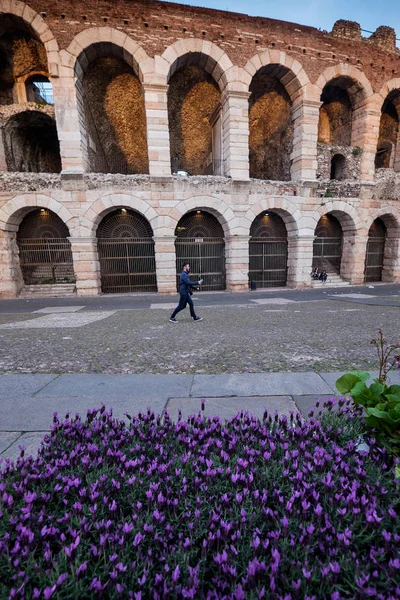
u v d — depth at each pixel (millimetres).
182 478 1789
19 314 11414
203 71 18844
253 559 1272
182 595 1116
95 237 16812
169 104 20656
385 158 23656
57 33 14602
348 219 19984
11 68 18484
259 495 1588
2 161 16766
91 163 18188
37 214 17547
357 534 1456
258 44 16438
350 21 18188
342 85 19203
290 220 18875
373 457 1978
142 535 1362
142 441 2223
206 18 15617
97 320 9641
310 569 1269
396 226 21516
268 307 11828
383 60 18734
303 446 2053
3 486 1649
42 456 2084
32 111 16594
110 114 20266
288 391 3574
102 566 1277
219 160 19328
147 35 15219
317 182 18312
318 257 21484
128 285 18500
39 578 1218
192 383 3891
